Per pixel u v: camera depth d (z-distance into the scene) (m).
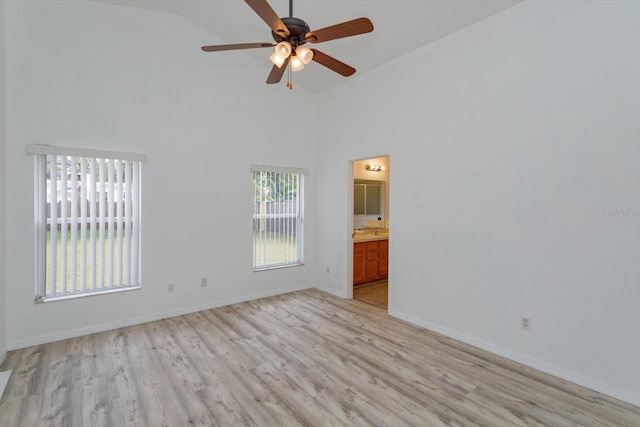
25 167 2.88
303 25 2.08
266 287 4.51
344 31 2.04
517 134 2.65
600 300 2.24
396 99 3.70
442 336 3.18
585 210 2.30
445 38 3.18
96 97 3.20
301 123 4.82
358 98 4.21
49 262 3.03
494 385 2.32
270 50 4.05
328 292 4.74
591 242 2.28
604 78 2.20
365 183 5.94
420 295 3.45
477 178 2.93
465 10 2.81
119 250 3.38
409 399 2.15
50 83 2.97
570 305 2.38
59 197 3.06
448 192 3.17
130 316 3.43
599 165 2.23
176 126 3.70
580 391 2.25
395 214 3.72
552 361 2.47
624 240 2.14
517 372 2.50
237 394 2.20
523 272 2.63
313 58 2.35
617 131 2.15
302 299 4.40
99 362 2.62
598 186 2.24
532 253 2.57
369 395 2.20
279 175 4.64
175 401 2.12
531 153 2.57
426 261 3.38
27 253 2.90
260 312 3.86
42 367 2.53
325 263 4.81
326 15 3.20
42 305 2.97
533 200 2.56
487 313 2.88
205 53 3.90
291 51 2.18
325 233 4.81
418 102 3.45
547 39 2.47
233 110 4.14
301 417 1.97
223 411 2.02
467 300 3.03
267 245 4.53
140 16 3.45
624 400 2.13
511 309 2.71
